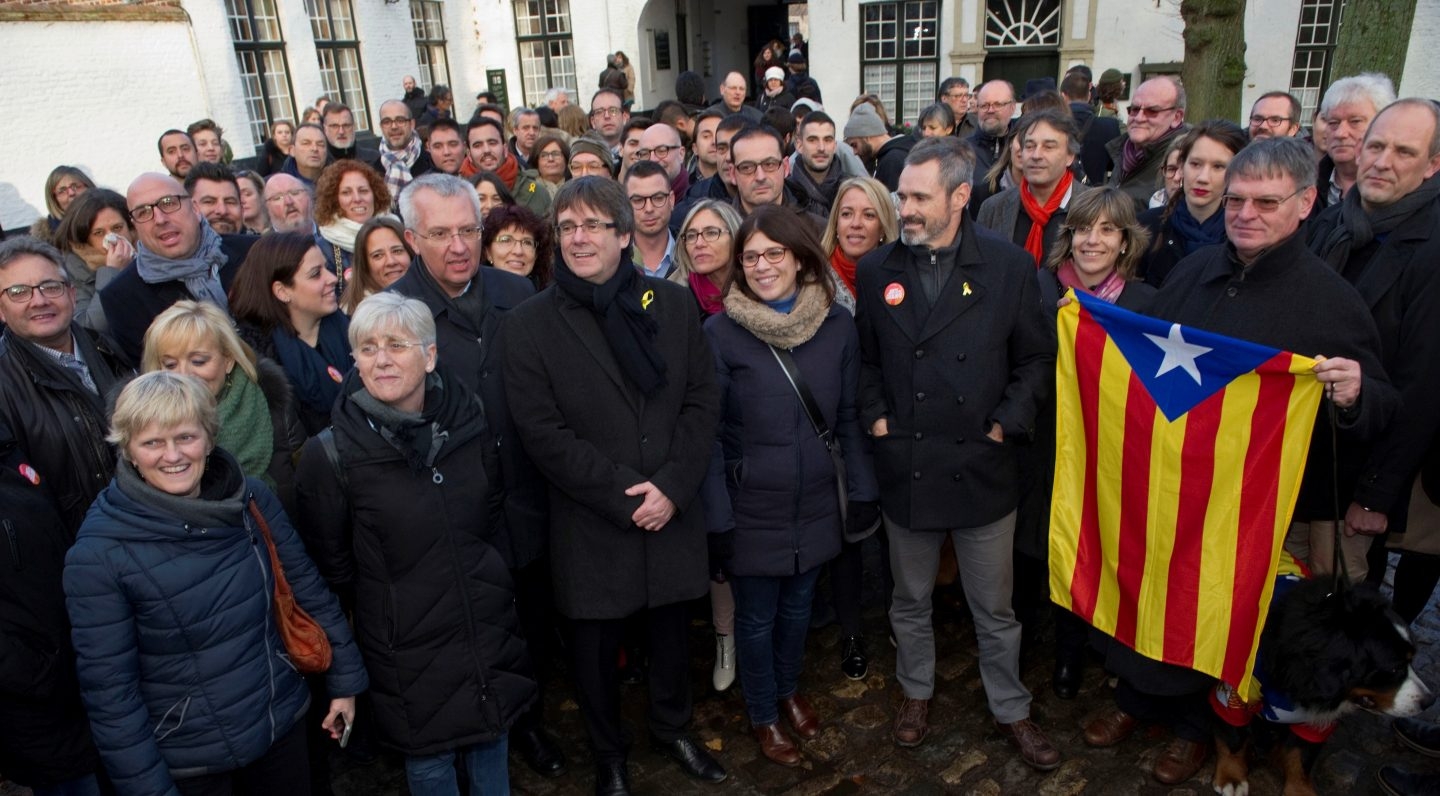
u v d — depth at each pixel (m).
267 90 11.46
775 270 2.70
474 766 2.58
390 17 13.33
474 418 2.43
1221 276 2.63
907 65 12.84
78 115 9.01
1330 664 2.37
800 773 3.01
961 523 2.78
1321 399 2.42
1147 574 2.70
